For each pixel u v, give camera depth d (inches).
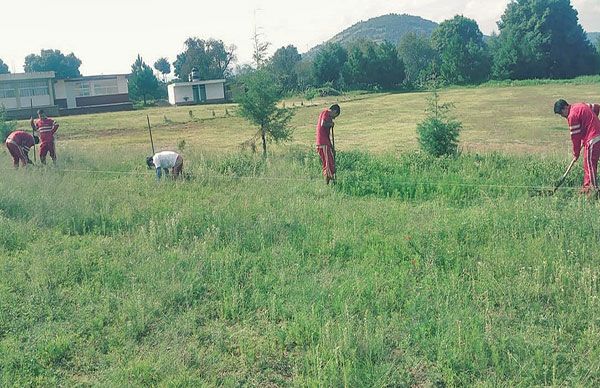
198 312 239.5
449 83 3132.4
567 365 185.0
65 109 2578.7
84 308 244.4
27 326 233.0
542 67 3006.9
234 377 189.9
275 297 242.7
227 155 618.5
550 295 234.1
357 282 247.4
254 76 687.7
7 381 190.1
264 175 517.7
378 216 350.9
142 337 221.1
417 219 344.5
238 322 231.0
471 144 844.0
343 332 202.1
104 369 198.7
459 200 403.2
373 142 947.3
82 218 374.3
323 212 369.1
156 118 1875.0
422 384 182.5
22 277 279.3
